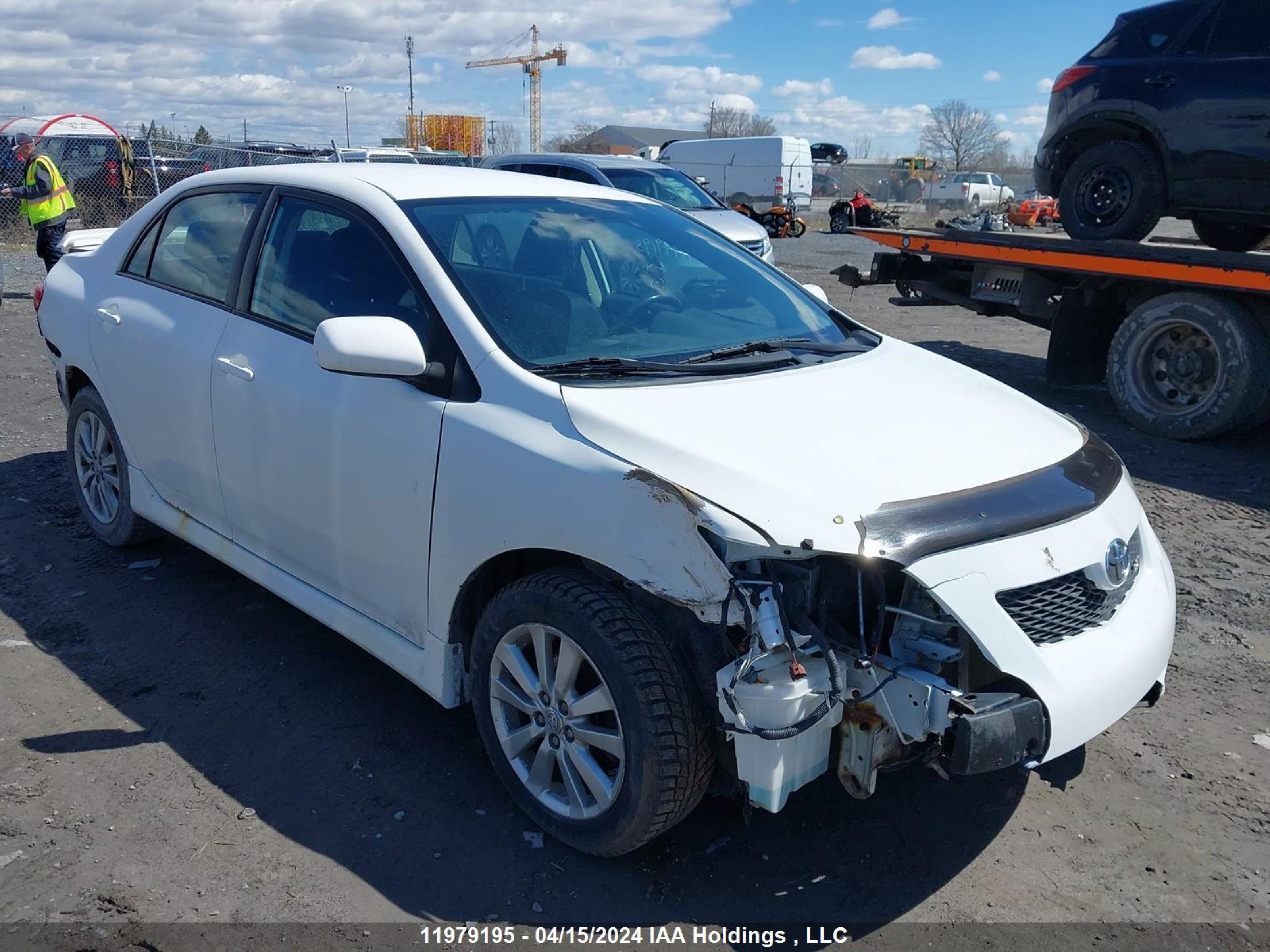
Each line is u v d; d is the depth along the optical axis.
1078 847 2.97
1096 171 8.13
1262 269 6.69
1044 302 8.75
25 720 3.45
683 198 13.65
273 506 3.58
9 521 5.19
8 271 14.39
